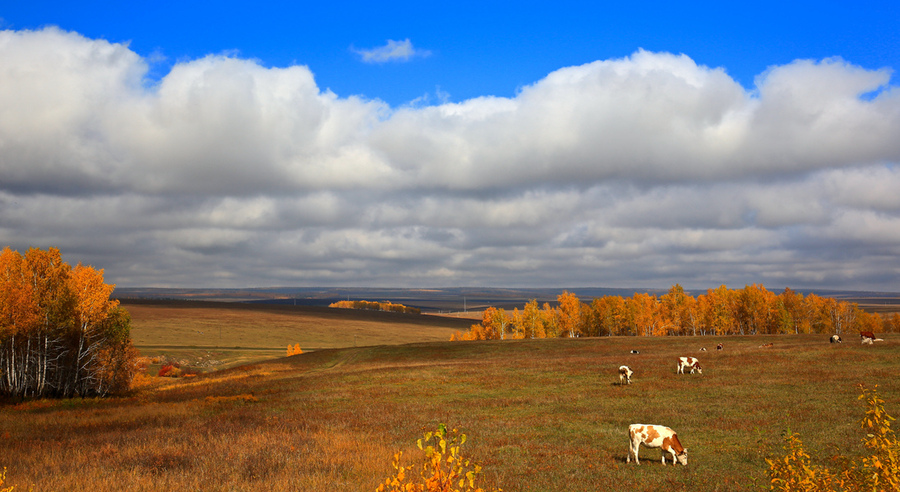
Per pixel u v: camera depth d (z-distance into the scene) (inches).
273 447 706.2
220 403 1358.3
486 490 472.7
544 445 740.0
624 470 598.5
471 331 6240.2
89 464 605.9
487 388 1428.4
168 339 6688.0
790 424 790.5
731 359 1732.3
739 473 560.7
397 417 1017.5
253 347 6673.2
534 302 5433.1
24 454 707.4
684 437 764.6
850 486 267.4
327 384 1672.0
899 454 253.4
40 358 2020.2
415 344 3435.0
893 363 1395.2
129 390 2384.4
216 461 613.9
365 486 486.6
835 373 1279.5
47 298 2000.5
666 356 1996.8
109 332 2214.6
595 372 1633.9
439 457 223.1
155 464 594.9
